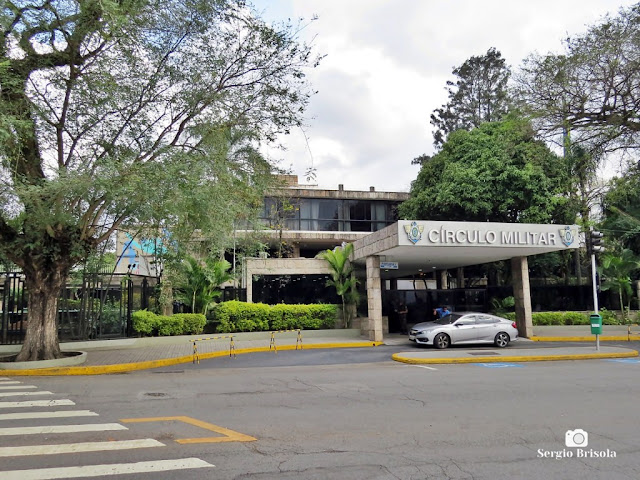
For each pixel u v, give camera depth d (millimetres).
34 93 13273
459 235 18562
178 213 13633
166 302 20297
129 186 12195
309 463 5410
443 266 26312
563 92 18656
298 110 15828
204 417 7645
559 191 25625
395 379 11578
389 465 5352
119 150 14250
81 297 18312
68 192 12570
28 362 13633
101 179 11984
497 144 27047
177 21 14023
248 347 18625
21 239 14070
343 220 36500
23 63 12953
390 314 25719
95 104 13602
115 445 6066
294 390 10156
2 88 12250
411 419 7500
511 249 19938
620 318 25828
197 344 19312
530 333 22250
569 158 24031
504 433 6688
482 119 43438
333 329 22656
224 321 21312
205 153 14750
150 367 14586
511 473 5121
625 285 25984
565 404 8609
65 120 13961
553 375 12125
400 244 17969
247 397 9375
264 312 22156
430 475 5043
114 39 13281
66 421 7363
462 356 15492
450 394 9594
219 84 15453
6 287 17359
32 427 6977
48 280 14609
